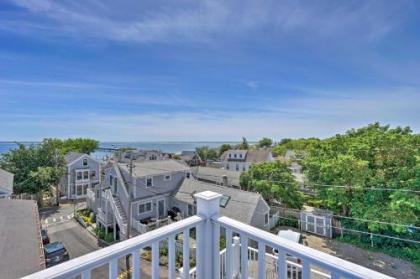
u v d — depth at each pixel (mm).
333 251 10641
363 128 16375
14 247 4859
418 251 9742
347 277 1180
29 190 19906
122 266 8633
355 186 10867
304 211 13680
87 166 24000
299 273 3951
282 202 14984
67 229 15336
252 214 12242
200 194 1884
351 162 11133
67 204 21234
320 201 13602
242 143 47531
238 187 19938
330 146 13336
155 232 1550
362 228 11352
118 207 14070
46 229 15164
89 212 17578
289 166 16234
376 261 9695
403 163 10602
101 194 16000
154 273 1529
